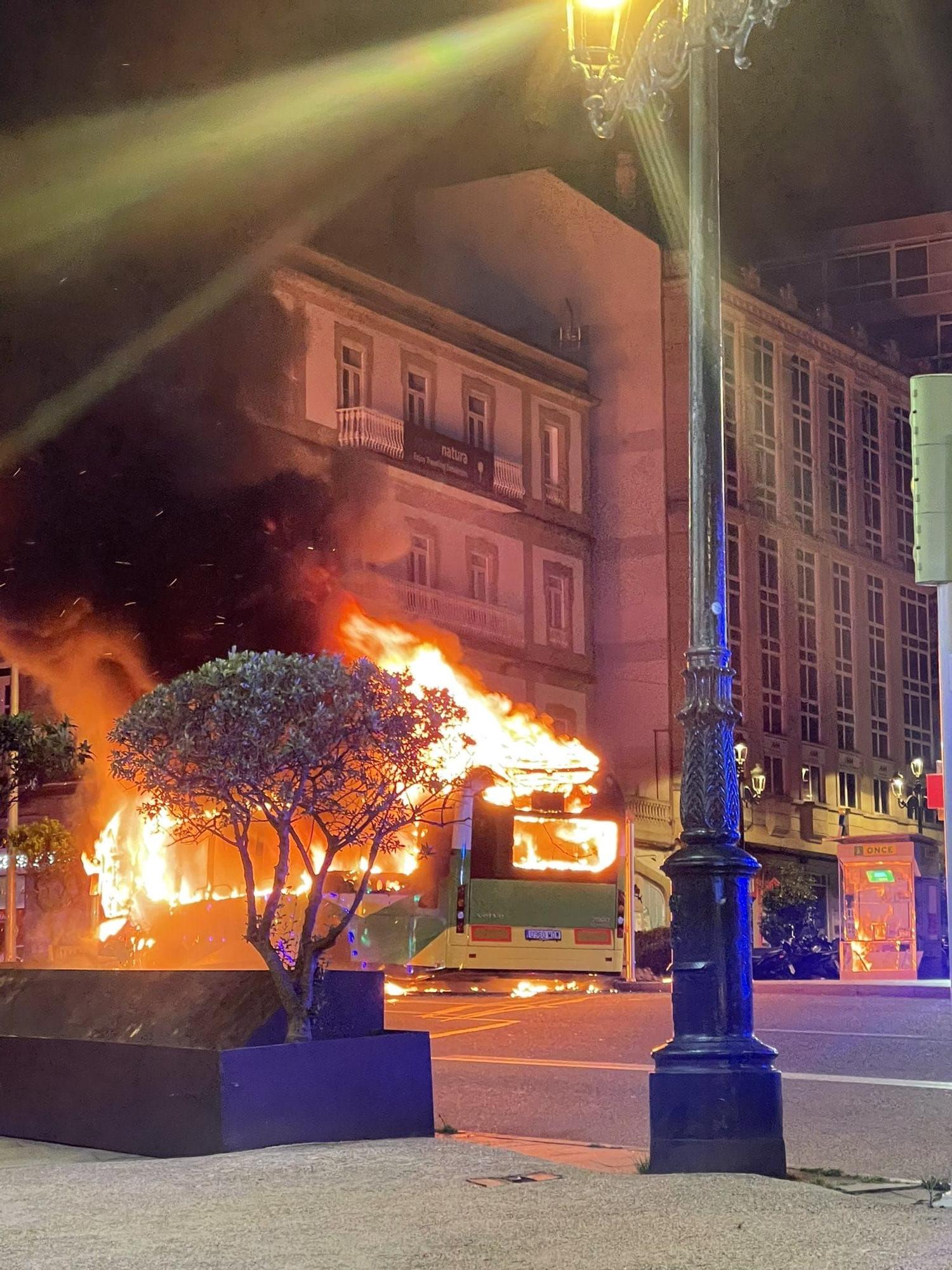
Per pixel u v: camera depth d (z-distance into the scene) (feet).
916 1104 40.88
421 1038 34.50
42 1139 36.40
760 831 167.53
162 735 34.55
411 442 140.77
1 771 56.95
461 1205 25.34
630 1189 26.48
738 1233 22.67
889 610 197.06
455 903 89.81
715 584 31.17
